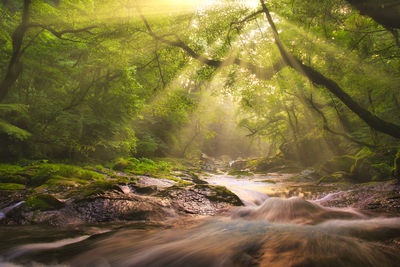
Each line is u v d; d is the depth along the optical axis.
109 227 4.26
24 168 8.39
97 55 12.36
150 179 10.30
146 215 4.90
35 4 9.97
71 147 11.96
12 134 9.73
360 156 12.88
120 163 12.67
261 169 22.67
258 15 7.82
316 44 8.23
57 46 12.20
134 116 15.99
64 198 5.18
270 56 8.50
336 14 6.56
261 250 3.11
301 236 3.67
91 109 14.52
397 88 9.79
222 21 7.69
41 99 12.08
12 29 10.98
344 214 5.14
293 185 11.26
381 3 4.96
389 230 3.88
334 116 16.84
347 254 2.87
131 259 2.97
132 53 10.30
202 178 15.16
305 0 6.54
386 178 9.72
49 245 3.36
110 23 8.28
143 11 7.86
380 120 7.26
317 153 20.97
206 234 3.92
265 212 5.36
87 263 2.86
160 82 9.64
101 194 5.20
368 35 7.96
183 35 8.30
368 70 9.30
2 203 4.88
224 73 9.11
